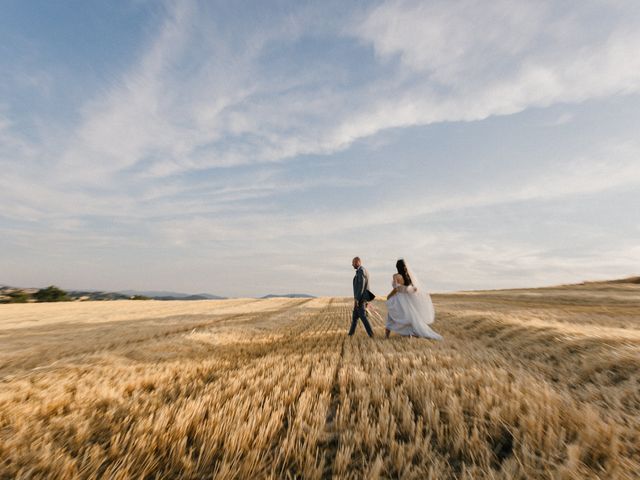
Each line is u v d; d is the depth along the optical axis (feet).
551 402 10.34
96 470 7.14
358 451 8.27
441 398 11.13
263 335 29.37
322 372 15.29
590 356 17.06
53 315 60.18
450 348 21.22
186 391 12.78
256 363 17.60
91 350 23.38
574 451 7.33
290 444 8.11
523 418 9.05
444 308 58.80
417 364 16.24
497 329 28.96
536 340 22.99
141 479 6.84
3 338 30.99
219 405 10.63
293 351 21.58
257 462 7.54
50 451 8.03
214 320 46.96
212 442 8.30
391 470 7.40
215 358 19.19
